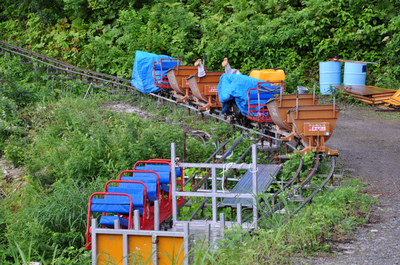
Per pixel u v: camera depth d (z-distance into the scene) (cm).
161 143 2903
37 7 6919
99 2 6781
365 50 5522
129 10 6512
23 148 3353
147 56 4856
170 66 4762
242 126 3372
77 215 2156
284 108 2650
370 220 1698
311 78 5441
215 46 5712
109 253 1434
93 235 1424
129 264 1397
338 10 5525
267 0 6275
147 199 1964
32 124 3956
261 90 3073
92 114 3934
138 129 3266
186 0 7081
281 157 2573
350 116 3984
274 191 2259
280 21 5762
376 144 2995
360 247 1447
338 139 3172
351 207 1822
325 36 5628
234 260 1380
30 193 2544
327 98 4816
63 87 5584
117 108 4578
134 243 1412
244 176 2414
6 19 7938
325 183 2123
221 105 3788
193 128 3728
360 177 2297
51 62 6309
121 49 6162
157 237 1376
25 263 1452
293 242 1505
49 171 2772
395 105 3716
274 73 3503
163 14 6303
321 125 2347
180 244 1366
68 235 1994
